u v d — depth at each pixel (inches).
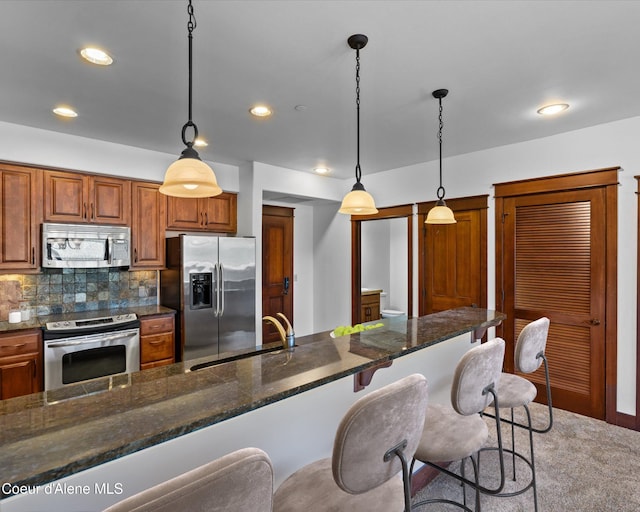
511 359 136.6
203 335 143.6
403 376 80.3
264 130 118.6
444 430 60.5
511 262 136.3
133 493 39.0
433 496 81.3
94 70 79.9
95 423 36.7
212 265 145.6
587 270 119.0
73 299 135.8
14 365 107.5
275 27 65.2
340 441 37.4
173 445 42.0
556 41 70.0
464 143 133.8
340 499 43.9
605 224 115.1
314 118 108.7
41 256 118.9
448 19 63.2
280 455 53.4
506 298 137.8
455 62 77.7
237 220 167.9
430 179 160.2
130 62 76.7
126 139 127.3
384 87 89.3
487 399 61.1
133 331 127.3
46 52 72.6
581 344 120.6
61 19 62.1
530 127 117.4
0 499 27.4
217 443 45.8
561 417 118.9
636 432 108.8
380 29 66.1
